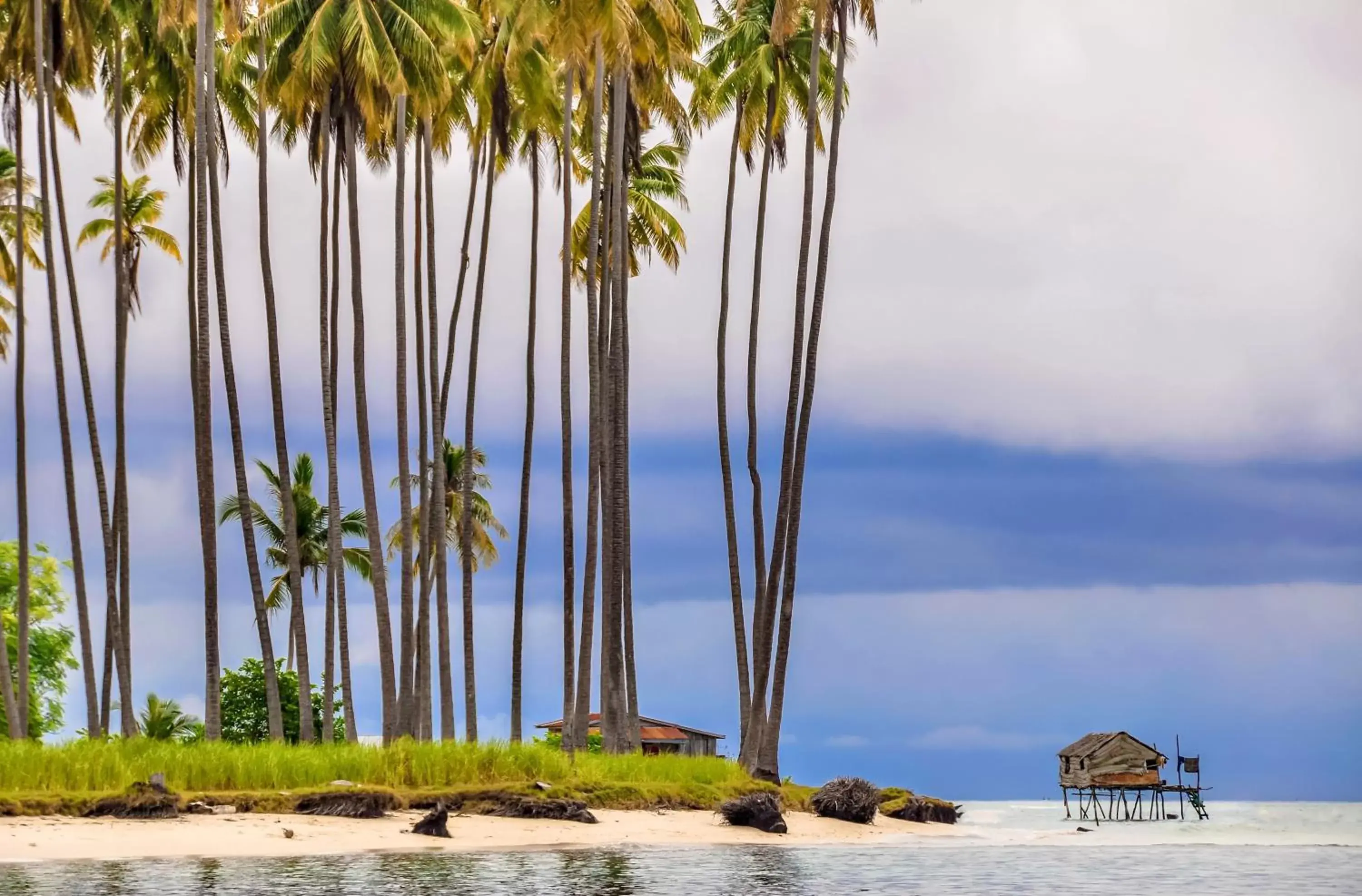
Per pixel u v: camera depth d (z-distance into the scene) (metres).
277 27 63.56
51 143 66.88
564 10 61.50
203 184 63.16
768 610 64.19
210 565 62.72
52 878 33.16
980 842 57.97
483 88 68.62
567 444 67.12
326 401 67.12
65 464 66.81
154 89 70.06
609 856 42.84
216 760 47.94
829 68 70.81
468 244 73.88
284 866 36.78
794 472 63.50
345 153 66.94
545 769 54.16
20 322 66.12
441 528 68.12
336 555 67.31
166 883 32.59
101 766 44.69
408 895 31.86
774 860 43.59
